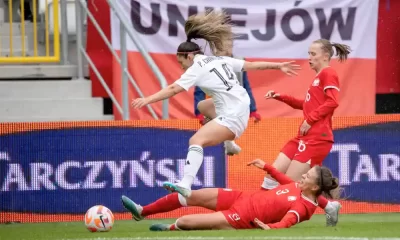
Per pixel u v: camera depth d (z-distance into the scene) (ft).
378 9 138.41
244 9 130.00
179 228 82.99
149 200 105.40
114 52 119.96
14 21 135.85
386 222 96.12
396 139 108.78
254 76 130.72
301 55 131.64
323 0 131.85
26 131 104.27
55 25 125.08
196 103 105.70
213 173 106.01
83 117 123.75
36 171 104.47
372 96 133.80
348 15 132.67
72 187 104.88
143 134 105.40
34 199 104.37
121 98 124.16
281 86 131.44
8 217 103.76
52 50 134.31
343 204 107.86
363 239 74.08
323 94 93.25
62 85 125.49
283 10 130.82
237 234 76.69
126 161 105.40
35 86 124.77
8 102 122.52
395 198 108.88
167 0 127.65
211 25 90.68
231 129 86.69
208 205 85.97
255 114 106.93
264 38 130.62
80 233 84.17
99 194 104.99
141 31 127.03
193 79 85.87
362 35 133.08
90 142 104.99
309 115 92.27
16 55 132.05
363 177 108.27
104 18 129.39
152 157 105.60
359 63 133.28
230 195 85.51
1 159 103.91
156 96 84.94
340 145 107.76
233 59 89.40
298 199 82.69
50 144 104.53
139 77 126.00
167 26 127.75
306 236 75.10
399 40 139.23
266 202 82.69
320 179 82.12
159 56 127.75
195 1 128.47
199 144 85.92
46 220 104.37
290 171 93.45
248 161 106.73
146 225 96.58
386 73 139.54
